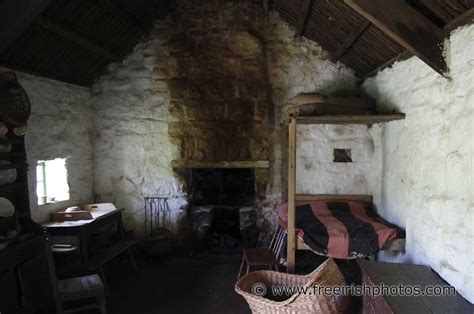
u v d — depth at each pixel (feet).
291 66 15.51
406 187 10.68
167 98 15.69
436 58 7.86
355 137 15.05
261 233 15.90
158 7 14.73
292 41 15.44
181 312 10.44
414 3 7.88
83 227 11.73
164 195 15.97
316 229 11.25
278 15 15.40
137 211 16.12
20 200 10.19
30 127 12.12
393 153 11.94
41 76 12.59
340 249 10.78
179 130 15.48
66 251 11.43
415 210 9.91
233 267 14.03
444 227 8.19
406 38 7.67
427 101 9.22
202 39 15.29
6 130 9.56
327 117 11.08
